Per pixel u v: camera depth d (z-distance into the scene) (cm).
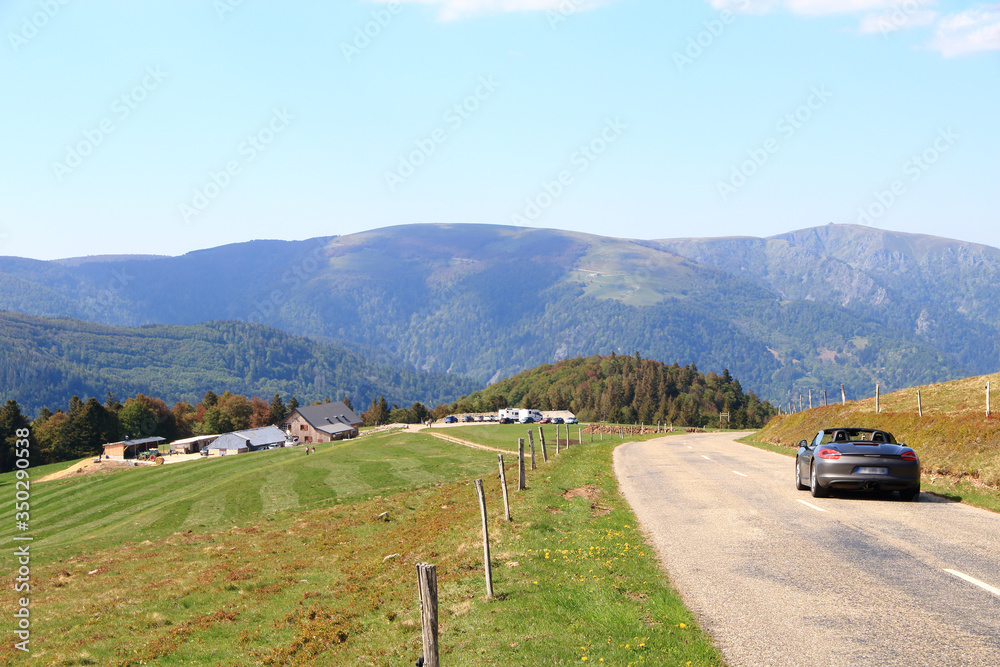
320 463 5916
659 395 19650
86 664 1278
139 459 11444
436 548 1684
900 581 948
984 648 695
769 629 788
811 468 1820
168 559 2478
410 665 873
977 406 3666
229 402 17725
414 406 18200
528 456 4966
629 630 818
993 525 1336
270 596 1620
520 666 753
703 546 1252
